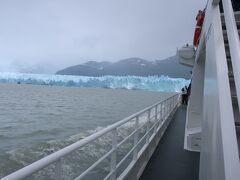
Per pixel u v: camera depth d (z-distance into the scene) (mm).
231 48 2814
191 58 10930
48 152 16172
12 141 23047
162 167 6598
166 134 10750
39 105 65500
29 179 7691
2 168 13523
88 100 94375
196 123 9141
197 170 6418
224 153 2410
